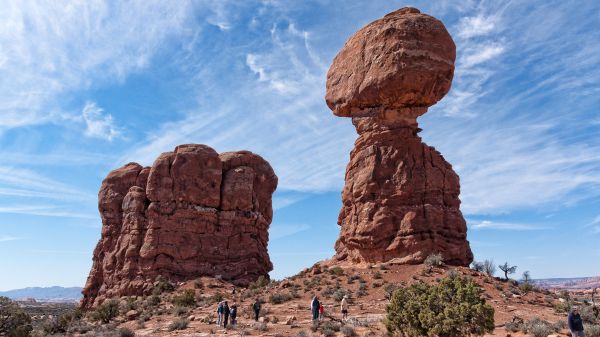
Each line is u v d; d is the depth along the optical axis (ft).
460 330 50.98
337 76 145.59
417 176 126.41
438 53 129.29
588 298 117.39
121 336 86.58
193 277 177.58
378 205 127.03
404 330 55.72
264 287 138.51
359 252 128.88
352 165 137.39
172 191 189.16
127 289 176.45
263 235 205.67
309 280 125.80
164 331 90.74
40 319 175.83
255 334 78.18
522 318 80.43
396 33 130.41
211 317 103.50
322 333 75.00
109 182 210.79
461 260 122.31
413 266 116.16
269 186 216.33
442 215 124.36
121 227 201.87
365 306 96.58
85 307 191.62
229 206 195.11
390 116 133.90
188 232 184.55
